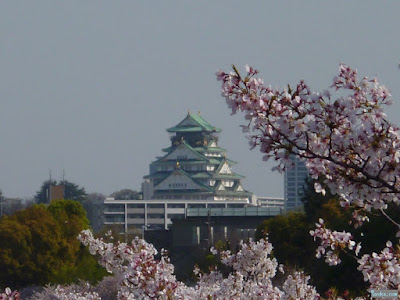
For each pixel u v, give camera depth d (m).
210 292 46.78
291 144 23.64
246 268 51.03
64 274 174.25
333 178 24.69
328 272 104.38
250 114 23.59
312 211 159.50
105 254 48.84
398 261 27.92
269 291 44.31
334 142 23.64
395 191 24.20
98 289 114.94
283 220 161.00
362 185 24.55
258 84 23.72
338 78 23.69
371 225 96.44
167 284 38.78
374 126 23.52
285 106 23.64
